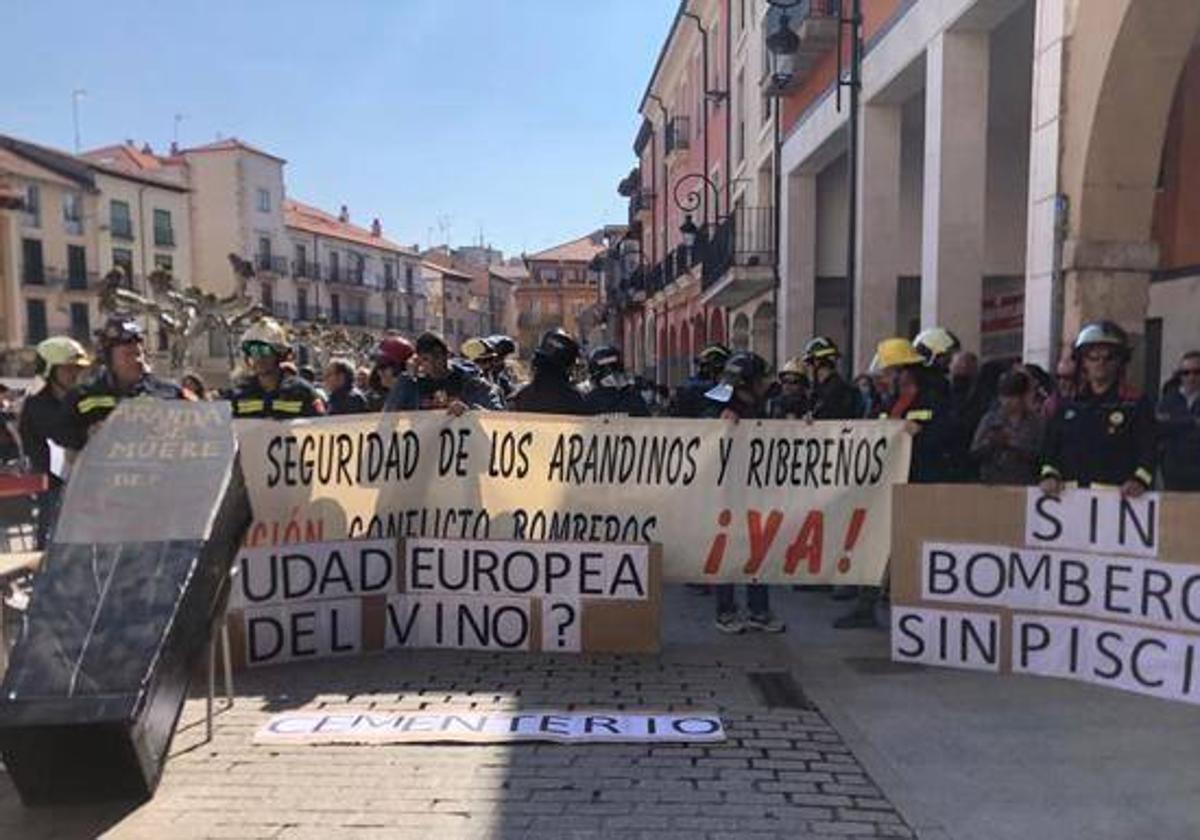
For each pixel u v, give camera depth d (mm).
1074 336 7500
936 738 4395
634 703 4918
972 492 5348
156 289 42188
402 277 90750
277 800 3809
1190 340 11555
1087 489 5098
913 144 16328
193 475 4270
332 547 5750
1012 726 4523
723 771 4062
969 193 10312
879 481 5914
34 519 7660
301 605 5680
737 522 5965
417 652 5840
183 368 41281
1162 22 6812
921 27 10875
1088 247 7445
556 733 4445
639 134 43969
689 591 7809
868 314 13281
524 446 5945
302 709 4840
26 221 52188
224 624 4816
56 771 3586
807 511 5941
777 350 18766
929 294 10609
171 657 3764
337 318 80938
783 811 3689
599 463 5957
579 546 5793
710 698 4992
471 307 110125
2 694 3512
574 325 108375
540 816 3660
